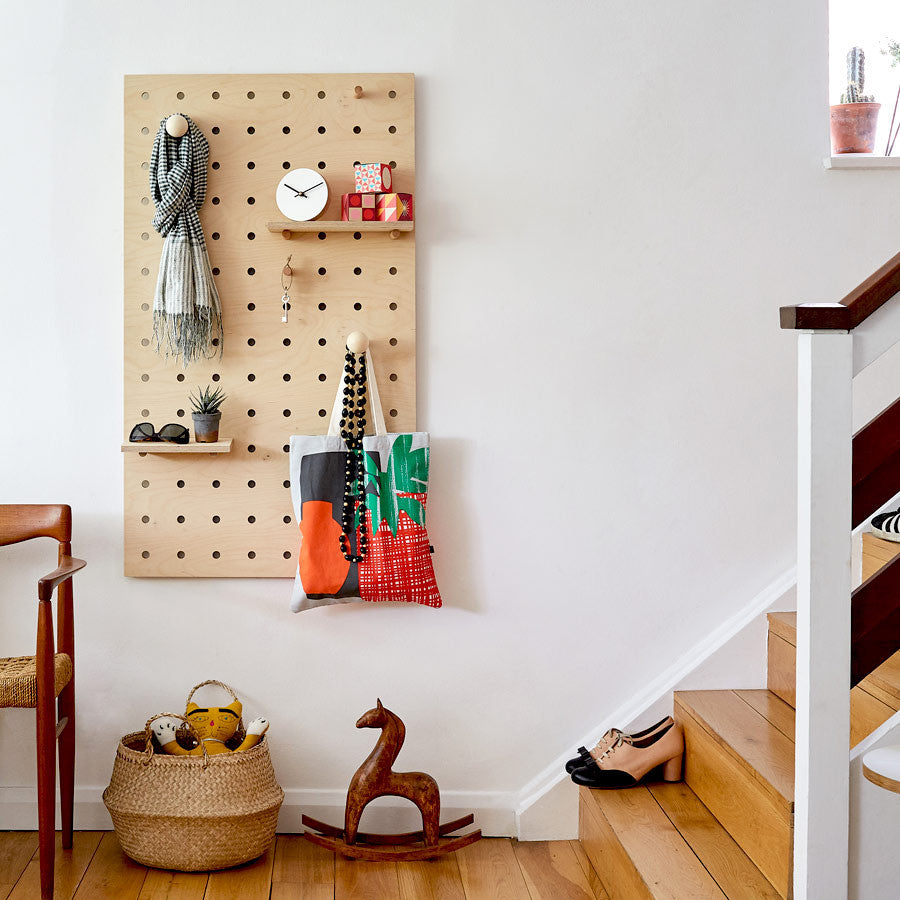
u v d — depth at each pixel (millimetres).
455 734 2754
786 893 1839
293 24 2674
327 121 2666
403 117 2668
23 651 2723
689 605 2750
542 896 2357
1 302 2689
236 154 2664
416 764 2754
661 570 2750
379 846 2633
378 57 2684
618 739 2496
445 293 2711
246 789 2467
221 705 2746
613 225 2711
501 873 2492
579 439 2732
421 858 2561
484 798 2748
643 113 2701
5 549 2703
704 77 2697
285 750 2750
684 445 2740
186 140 2570
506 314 2715
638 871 1978
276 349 2693
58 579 2260
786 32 2699
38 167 2678
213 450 2562
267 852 2607
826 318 1562
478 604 2742
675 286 2721
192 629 2732
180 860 2430
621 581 2750
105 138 2682
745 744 2152
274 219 2674
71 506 2711
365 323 2689
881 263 2729
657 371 2730
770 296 2725
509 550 2740
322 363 2695
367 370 2662
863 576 2361
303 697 2748
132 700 2736
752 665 2703
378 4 2674
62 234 2688
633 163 2705
